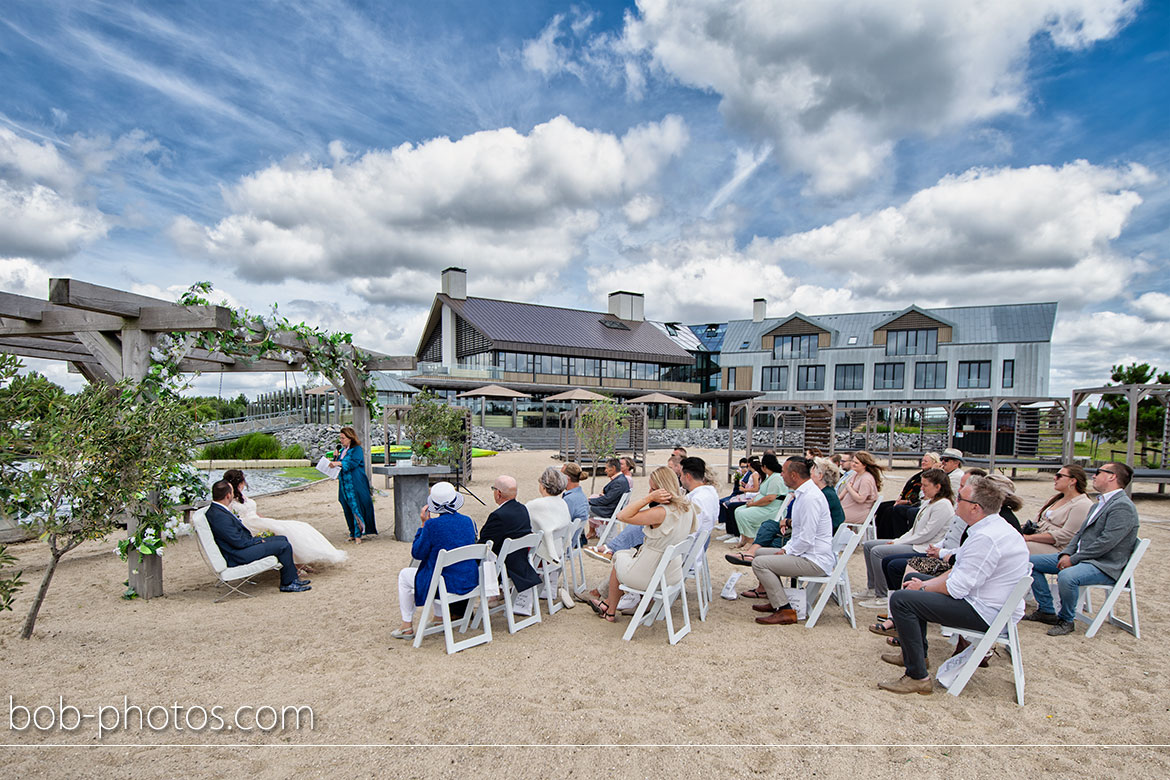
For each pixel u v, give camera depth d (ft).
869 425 91.15
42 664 13.82
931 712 11.86
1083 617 17.52
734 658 14.48
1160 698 12.56
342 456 29.48
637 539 19.65
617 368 154.10
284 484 48.49
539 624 17.02
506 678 13.24
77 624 16.72
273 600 19.35
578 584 21.77
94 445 14.30
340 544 28.19
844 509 25.57
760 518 25.52
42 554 24.99
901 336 142.41
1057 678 13.56
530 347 137.49
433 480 44.60
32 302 19.45
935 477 18.25
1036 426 66.13
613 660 14.32
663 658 14.46
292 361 27.76
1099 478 16.49
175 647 15.02
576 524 19.24
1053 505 18.72
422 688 12.70
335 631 16.35
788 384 156.66
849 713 11.77
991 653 14.90
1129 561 16.02
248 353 23.00
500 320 144.87
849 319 157.48
